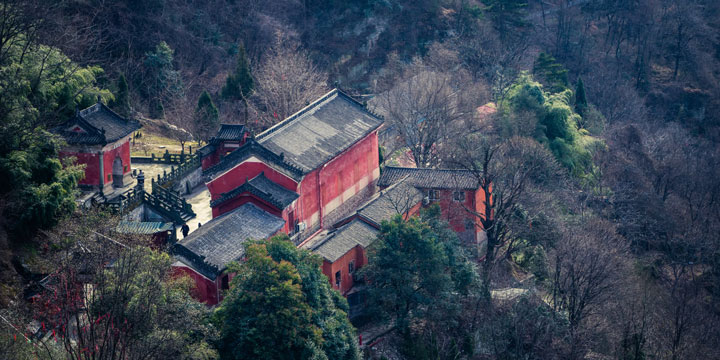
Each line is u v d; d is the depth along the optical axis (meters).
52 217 52.88
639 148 100.19
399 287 55.53
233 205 59.94
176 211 62.78
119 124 68.69
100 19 107.62
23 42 62.97
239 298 45.22
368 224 62.19
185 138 90.75
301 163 62.81
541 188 75.69
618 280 63.97
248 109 88.62
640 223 85.88
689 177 96.25
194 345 42.16
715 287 78.56
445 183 69.31
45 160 54.47
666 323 65.94
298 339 45.28
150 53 108.12
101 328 38.59
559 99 99.88
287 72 91.50
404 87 89.88
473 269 59.56
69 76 67.38
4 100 53.91
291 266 45.94
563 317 59.00
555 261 65.38
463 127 87.94
